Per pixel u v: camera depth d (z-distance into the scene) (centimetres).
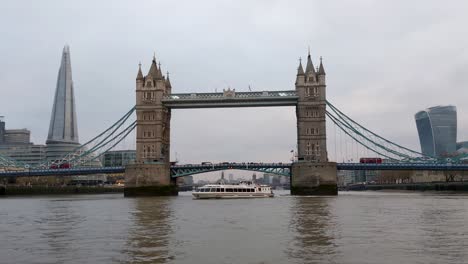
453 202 8469
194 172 13975
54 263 2827
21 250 3266
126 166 13188
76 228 4516
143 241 3581
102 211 6769
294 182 12769
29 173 15112
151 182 13000
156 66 14062
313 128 13188
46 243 3553
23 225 4862
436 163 13462
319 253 3039
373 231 4041
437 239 3566
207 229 4294
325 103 13238
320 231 4059
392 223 4662
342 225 4509
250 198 11119
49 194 17550
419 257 2886
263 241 3531
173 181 14375
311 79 13300
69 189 18562
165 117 14075
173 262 2814
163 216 5716
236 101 13525
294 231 4091
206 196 11306
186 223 4831
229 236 3812
